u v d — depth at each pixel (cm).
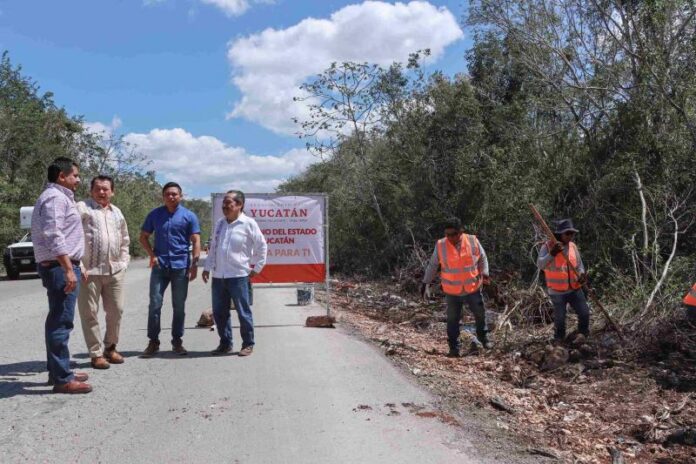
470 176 1642
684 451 457
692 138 1201
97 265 646
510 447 439
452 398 557
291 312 1134
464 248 768
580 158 1384
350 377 618
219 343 805
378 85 1998
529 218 1350
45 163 3497
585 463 420
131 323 982
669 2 1210
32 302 1305
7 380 602
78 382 560
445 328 998
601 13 1429
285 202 1014
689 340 720
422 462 405
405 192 1936
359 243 2183
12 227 2962
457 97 1844
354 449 425
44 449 420
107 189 655
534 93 1694
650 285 975
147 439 441
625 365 664
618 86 1397
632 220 1161
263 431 459
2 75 3484
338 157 2250
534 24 1565
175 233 717
